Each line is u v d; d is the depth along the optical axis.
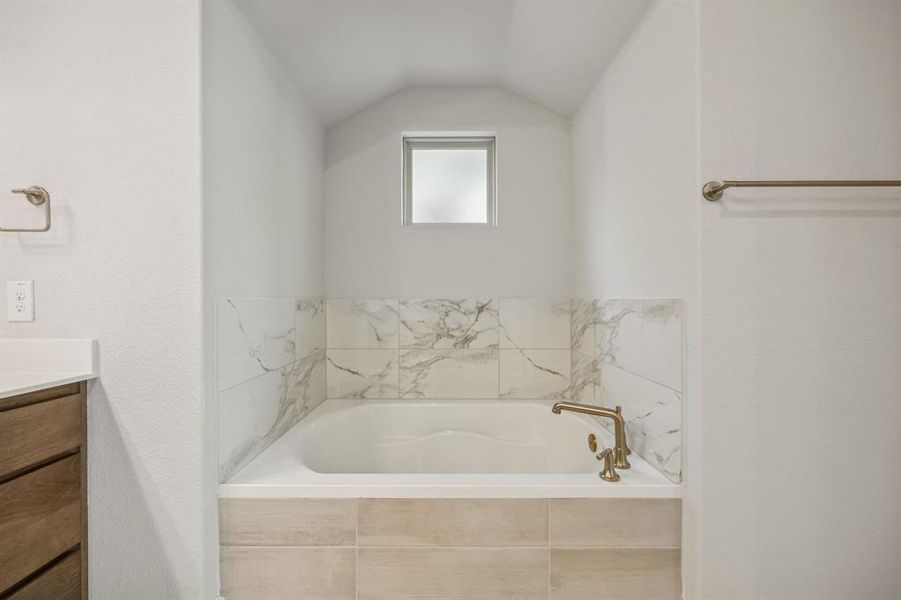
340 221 2.32
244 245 1.42
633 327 1.51
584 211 2.09
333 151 2.32
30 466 1.04
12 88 1.21
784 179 1.14
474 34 1.84
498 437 2.16
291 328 1.82
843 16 1.14
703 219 1.14
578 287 2.19
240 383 1.38
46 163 1.20
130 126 1.19
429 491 1.22
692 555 1.18
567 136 2.32
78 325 1.20
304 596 1.22
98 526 1.19
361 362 2.31
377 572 1.22
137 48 1.20
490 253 2.32
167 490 1.18
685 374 1.21
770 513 1.15
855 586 1.15
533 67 2.00
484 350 2.31
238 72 1.39
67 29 1.20
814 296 1.14
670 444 1.26
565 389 2.30
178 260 1.19
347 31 1.71
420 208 2.42
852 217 1.15
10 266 1.20
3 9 1.21
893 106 1.14
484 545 1.22
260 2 1.41
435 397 2.32
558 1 1.53
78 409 1.16
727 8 1.14
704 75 1.13
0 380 1.09
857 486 1.15
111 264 1.19
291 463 1.42
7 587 0.98
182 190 1.19
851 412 1.15
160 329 1.19
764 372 1.15
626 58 1.58
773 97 1.14
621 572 1.22
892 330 1.15
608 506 1.22
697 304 1.15
